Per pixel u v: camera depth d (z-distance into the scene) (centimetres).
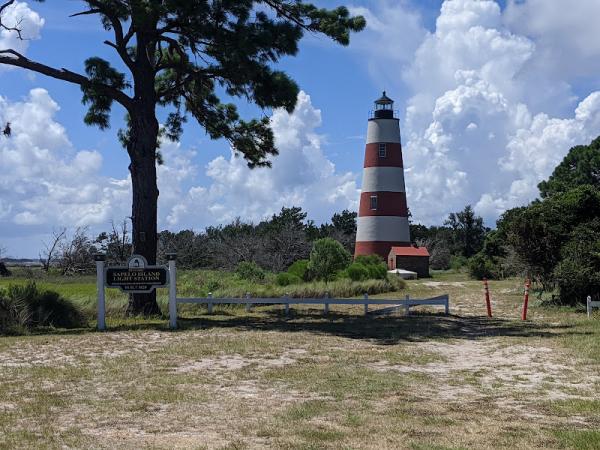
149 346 1509
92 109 2466
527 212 2697
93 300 2295
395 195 5959
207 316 2266
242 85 2248
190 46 2261
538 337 1650
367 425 800
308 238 6850
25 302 1945
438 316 2258
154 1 1967
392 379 1109
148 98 2212
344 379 1105
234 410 887
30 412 877
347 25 2241
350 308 2622
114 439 743
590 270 2311
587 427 791
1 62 2047
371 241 5950
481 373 1177
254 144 2698
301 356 1367
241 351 1419
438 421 818
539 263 2636
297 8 2200
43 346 1519
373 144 5978
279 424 805
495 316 2253
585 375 1144
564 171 5719
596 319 2005
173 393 995
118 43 2172
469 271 5969
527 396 976
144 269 1927
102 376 1141
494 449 696
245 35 2056
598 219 2520
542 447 704
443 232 10325
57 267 5225
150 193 2198
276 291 2898
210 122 2652
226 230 6225
